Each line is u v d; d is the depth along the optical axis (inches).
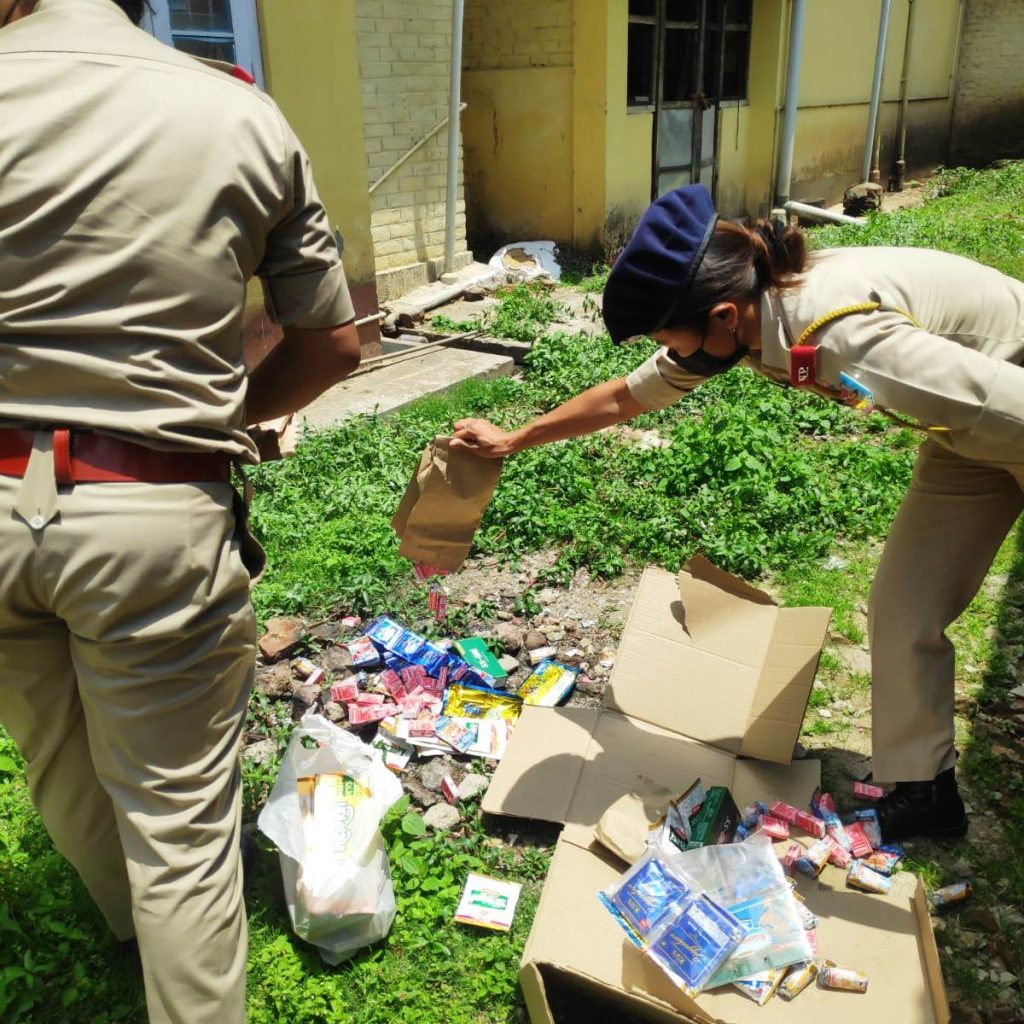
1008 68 775.7
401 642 145.8
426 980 97.7
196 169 70.4
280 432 104.3
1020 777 122.5
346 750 107.0
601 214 455.5
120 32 72.3
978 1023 92.5
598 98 438.0
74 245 67.5
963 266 93.0
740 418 225.8
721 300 87.4
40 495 69.7
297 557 177.0
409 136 373.1
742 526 185.8
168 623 73.6
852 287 86.7
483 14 456.1
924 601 105.5
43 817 91.7
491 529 189.0
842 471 210.4
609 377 276.2
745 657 125.8
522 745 120.4
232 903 79.1
